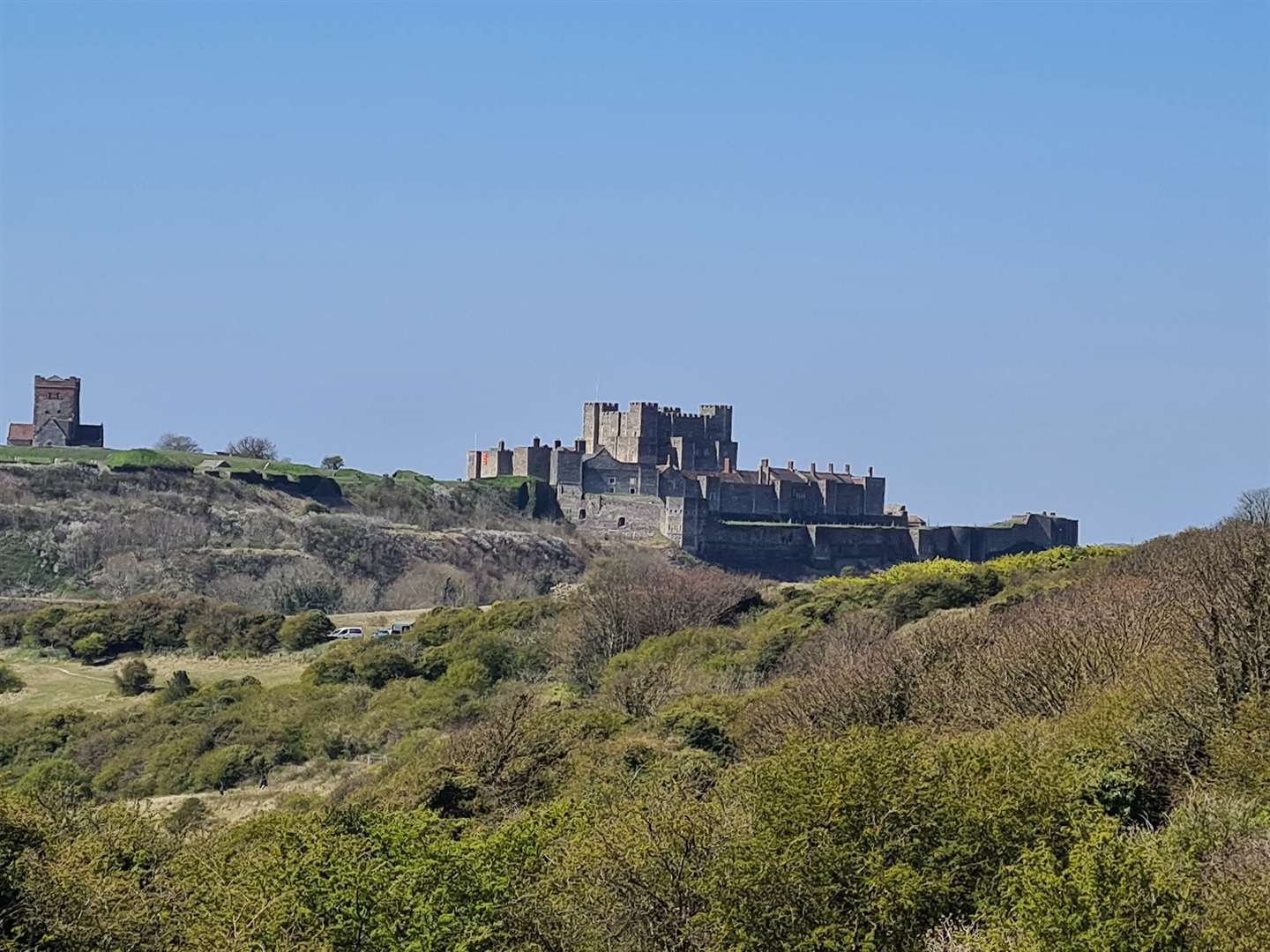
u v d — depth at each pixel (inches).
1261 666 5713.6
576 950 4458.7
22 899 4082.2
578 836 4896.7
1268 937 3395.7
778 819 4293.8
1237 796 4618.6
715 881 4237.2
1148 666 6102.4
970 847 4195.4
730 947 4151.1
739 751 7347.4
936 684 7096.5
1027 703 6550.2
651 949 4362.7
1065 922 3528.5
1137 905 3506.4
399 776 7711.6
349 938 4554.6
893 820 4252.0
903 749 4488.2
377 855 4837.6
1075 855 3624.5
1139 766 5211.6
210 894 4744.1
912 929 4067.4
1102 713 5615.2
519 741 7716.5
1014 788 4355.3
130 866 5378.9
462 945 4402.1
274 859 4854.8
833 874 4165.8
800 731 5944.9
